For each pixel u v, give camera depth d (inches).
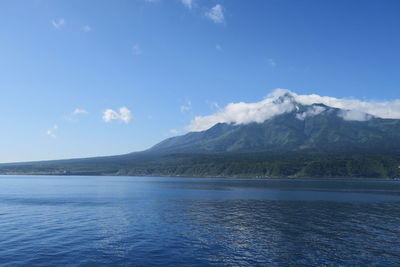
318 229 2372.0
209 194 5403.5
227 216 2974.9
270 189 6565.0
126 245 1905.8
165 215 3036.4
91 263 1581.0
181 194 5413.4
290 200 4404.5
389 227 2455.7
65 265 1552.7
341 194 5354.3
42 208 3570.4
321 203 4028.1
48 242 1977.1
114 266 1540.4
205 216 2977.4
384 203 4037.9
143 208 3558.1
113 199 4589.1
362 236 2140.7
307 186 7608.3
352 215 3031.5
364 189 6574.8
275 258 1659.7
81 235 2167.8
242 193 5570.9
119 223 2615.7
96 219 2812.5
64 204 3966.5
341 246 1886.1
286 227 2444.6
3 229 2373.3
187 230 2327.8
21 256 1691.7
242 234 2196.1
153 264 1567.4
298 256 1695.4
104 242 1975.9
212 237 2107.5
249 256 1694.1
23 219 2817.4
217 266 1542.8
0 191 6240.2
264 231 2294.5
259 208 3543.3
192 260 1628.9
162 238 2078.0
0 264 1565.0
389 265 1562.5
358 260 1628.9
